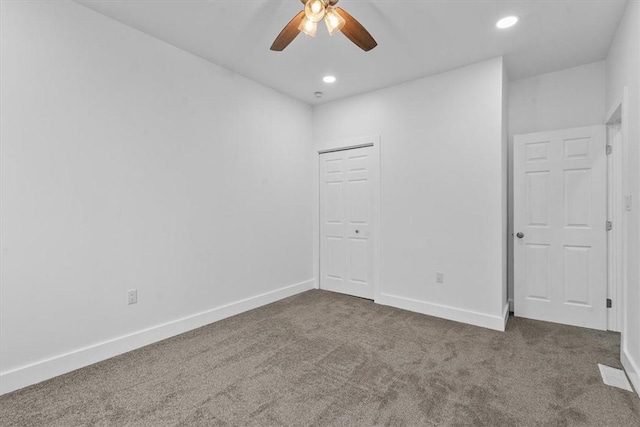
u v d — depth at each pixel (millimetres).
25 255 1996
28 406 1770
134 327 2533
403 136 3539
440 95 3279
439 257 3291
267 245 3732
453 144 3195
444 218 3258
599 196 2898
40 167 2051
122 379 2053
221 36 2654
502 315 2920
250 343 2605
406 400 1816
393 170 3613
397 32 2555
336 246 4219
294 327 2957
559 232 3062
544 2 2174
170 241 2781
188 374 2115
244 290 3453
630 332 2086
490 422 1626
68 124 2174
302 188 4219
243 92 3428
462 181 3146
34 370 2010
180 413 1707
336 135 4109
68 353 2170
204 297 3055
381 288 3715
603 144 2885
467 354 2395
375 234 3742
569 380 2023
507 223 3352
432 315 3301
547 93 3266
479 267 3051
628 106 2193
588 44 2719
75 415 1691
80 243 2236
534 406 1757
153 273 2660
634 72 2057
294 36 2008
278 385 1978
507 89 3338
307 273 4301
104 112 2355
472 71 3082
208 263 3092
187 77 2902
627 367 2078
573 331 2850
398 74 3330
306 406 1765
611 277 2891
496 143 2947
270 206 3766
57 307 2127
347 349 2486
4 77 1910
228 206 3285
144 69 2596
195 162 2979
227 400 1822
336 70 3262
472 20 2389
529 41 2674
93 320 2301
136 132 2545
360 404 1780
